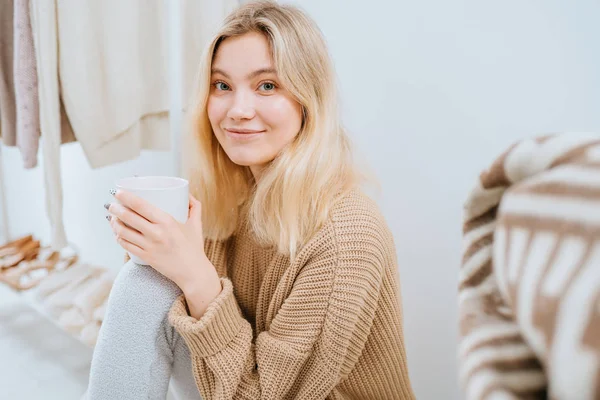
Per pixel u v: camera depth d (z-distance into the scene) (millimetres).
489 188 273
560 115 824
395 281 660
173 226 478
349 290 545
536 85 837
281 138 612
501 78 871
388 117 1031
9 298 1992
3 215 2369
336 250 556
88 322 1374
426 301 1094
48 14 891
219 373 510
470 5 874
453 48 913
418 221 1055
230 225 732
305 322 554
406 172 1040
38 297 1531
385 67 1007
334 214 584
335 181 631
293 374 544
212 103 628
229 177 753
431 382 1136
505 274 224
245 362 537
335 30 1063
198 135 708
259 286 713
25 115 983
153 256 488
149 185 545
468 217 291
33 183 2074
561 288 185
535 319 191
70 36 928
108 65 990
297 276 594
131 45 1009
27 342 1646
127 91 1023
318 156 603
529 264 207
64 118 1036
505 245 230
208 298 518
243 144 616
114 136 1036
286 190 595
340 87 1070
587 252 184
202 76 630
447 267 1036
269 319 621
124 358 521
